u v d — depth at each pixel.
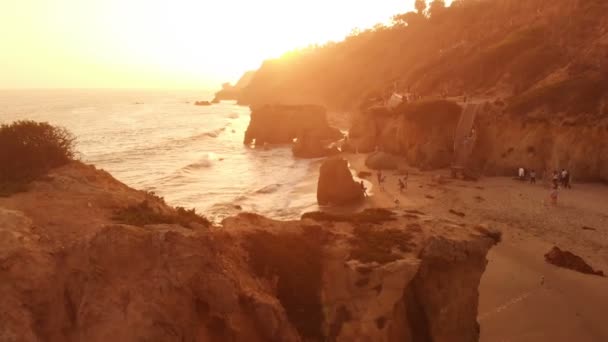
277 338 10.29
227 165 64.69
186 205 41.50
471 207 38.81
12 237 8.94
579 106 48.25
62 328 8.52
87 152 69.94
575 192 42.44
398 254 12.54
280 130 89.00
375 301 11.93
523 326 19.77
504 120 52.84
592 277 24.33
